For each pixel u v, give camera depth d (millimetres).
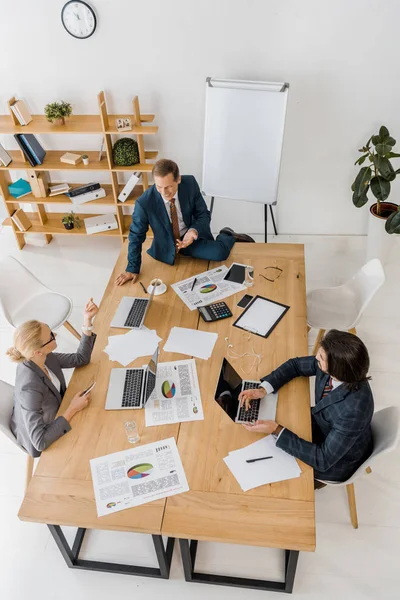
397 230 3852
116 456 2305
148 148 4508
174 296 3139
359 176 4055
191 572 2574
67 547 2584
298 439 2279
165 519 2084
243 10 3764
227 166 4246
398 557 2686
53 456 2320
